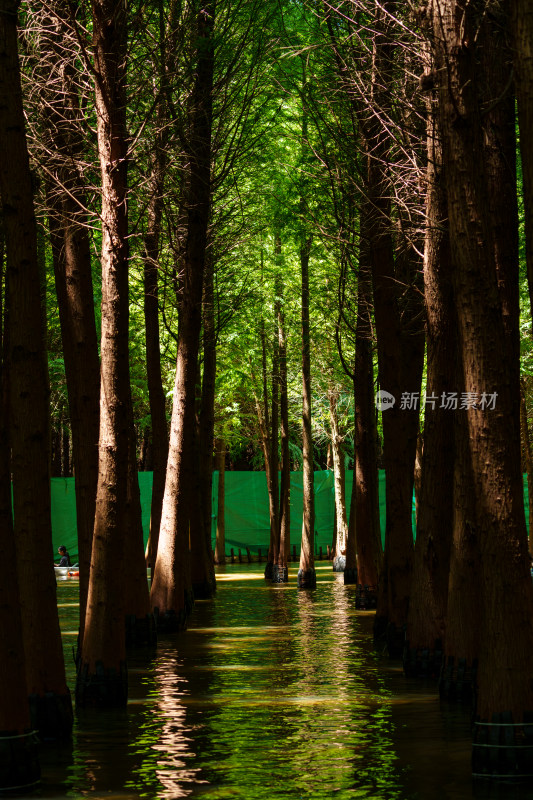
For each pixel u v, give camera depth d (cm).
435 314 1559
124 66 1428
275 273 3800
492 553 984
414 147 1655
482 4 1181
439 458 1595
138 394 4569
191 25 1759
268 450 4519
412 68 1575
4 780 948
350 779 993
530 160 888
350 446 5569
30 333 1149
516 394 1007
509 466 979
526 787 949
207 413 3556
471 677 1397
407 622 1667
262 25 2030
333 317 3316
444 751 1113
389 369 1977
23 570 1170
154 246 2359
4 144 1096
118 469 1349
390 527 1953
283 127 2461
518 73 892
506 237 1237
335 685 1592
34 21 1499
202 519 3353
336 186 2169
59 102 1551
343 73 1762
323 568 5178
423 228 1759
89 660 1380
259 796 927
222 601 3272
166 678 1684
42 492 1170
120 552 1365
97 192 1582
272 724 1279
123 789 958
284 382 4138
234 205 2694
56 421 4953
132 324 3538
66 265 1512
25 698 970
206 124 2152
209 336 3166
